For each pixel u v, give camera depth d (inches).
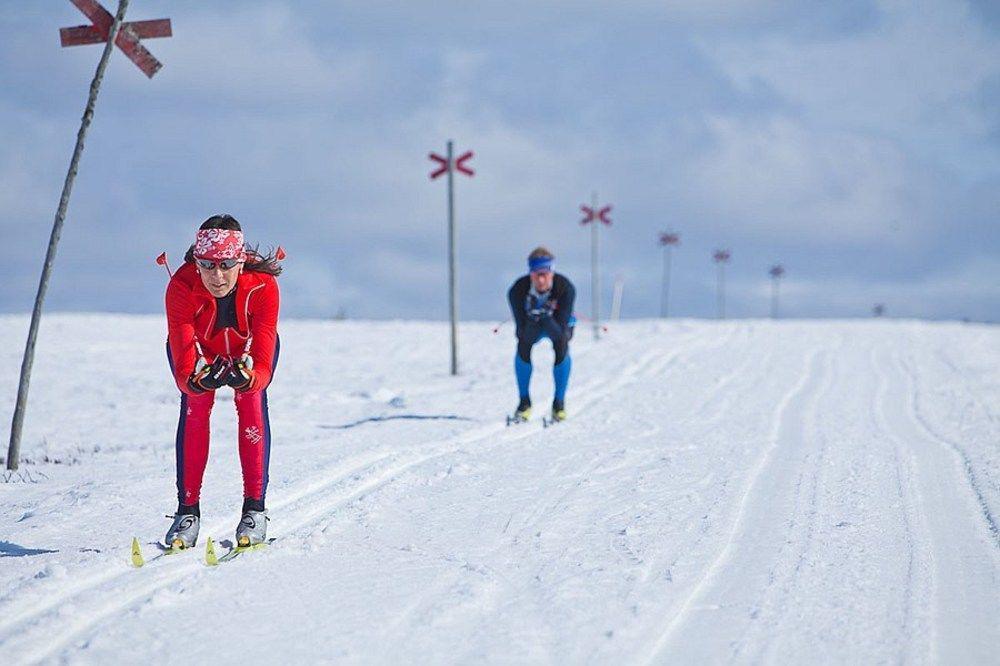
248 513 355.3
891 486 476.7
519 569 332.8
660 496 450.3
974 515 419.5
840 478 494.6
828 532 387.2
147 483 490.3
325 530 385.1
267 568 328.2
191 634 263.4
